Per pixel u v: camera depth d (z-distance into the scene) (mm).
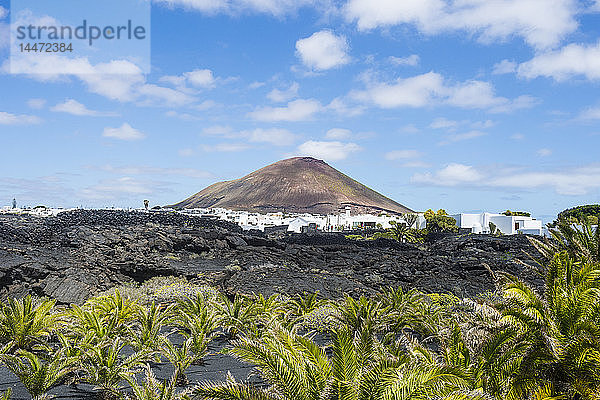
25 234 23891
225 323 11641
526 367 5715
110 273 19828
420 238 49969
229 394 4320
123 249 23750
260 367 4508
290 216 81375
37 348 9508
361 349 5164
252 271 20703
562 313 6199
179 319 11383
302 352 4605
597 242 11305
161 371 8750
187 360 8406
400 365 4523
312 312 12344
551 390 5633
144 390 6477
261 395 4363
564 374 5902
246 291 17641
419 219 64250
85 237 24703
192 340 9312
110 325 10055
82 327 9844
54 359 7508
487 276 22375
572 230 11578
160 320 10750
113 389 7055
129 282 19938
